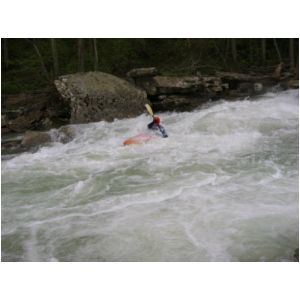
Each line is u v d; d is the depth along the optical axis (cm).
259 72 1622
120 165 655
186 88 1259
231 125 868
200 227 428
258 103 1101
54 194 550
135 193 529
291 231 414
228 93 1341
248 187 527
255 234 411
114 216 466
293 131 823
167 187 542
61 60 1839
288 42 1886
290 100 1161
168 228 429
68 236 429
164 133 807
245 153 681
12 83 1634
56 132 945
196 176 577
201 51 1842
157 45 1912
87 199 523
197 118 941
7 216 486
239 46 1936
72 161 702
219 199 492
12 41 1942
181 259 378
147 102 1162
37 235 436
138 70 1314
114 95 1118
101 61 1805
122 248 400
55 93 1219
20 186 588
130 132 920
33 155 775
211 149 715
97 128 970
